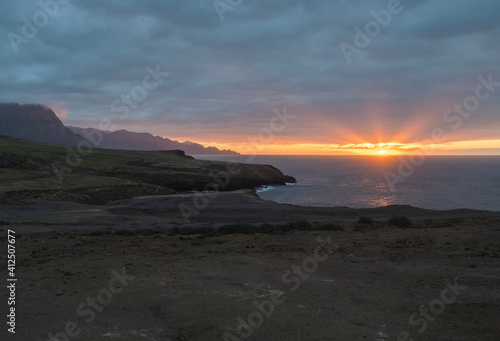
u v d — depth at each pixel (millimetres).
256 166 131875
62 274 11719
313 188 104688
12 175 63969
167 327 7031
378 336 6262
